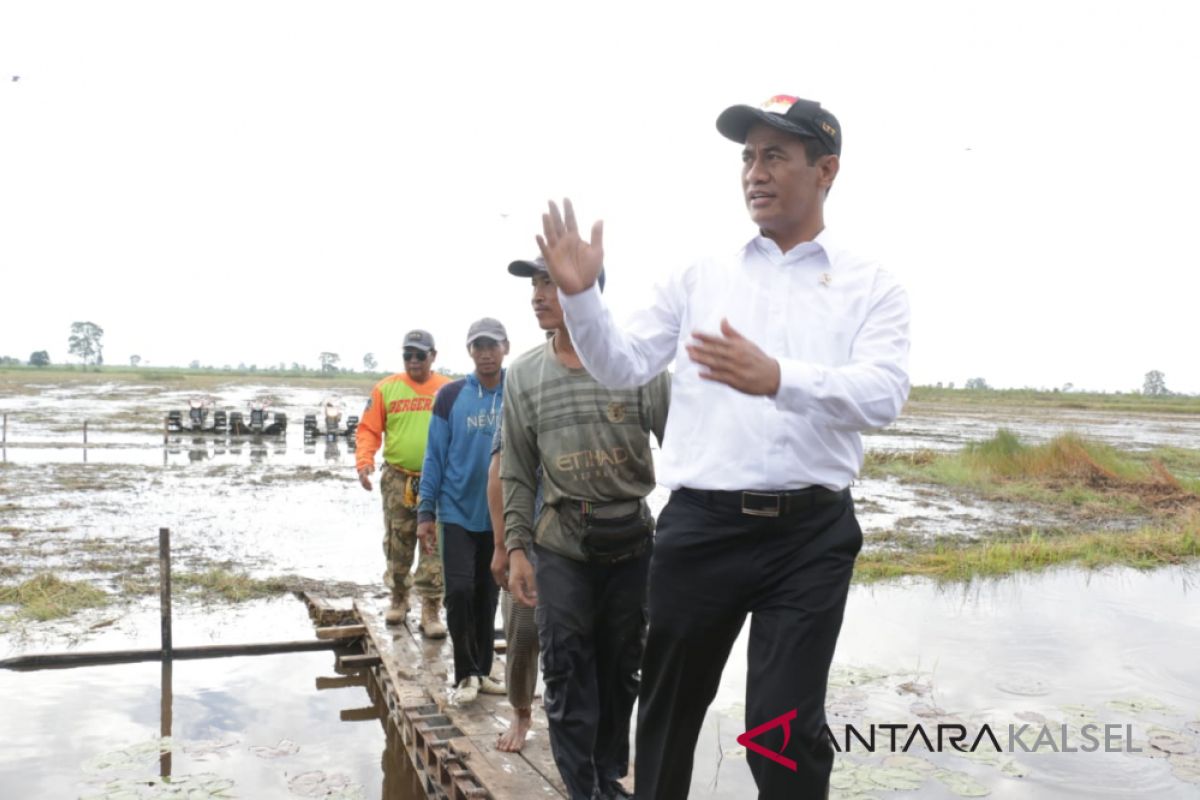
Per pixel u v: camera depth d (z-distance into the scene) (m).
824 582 2.40
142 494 14.25
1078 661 6.24
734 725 5.13
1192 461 23.09
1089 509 14.92
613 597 3.71
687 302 2.63
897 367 2.27
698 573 2.48
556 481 3.60
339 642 6.62
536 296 3.69
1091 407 64.81
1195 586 8.75
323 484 16.06
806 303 2.45
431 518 5.32
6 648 6.29
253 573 8.80
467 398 5.16
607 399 3.58
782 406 2.12
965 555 10.00
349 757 4.78
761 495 2.39
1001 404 67.19
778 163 2.44
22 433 26.23
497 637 6.77
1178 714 5.21
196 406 28.45
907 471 19.78
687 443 2.53
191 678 5.90
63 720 5.09
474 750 4.30
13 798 4.10
